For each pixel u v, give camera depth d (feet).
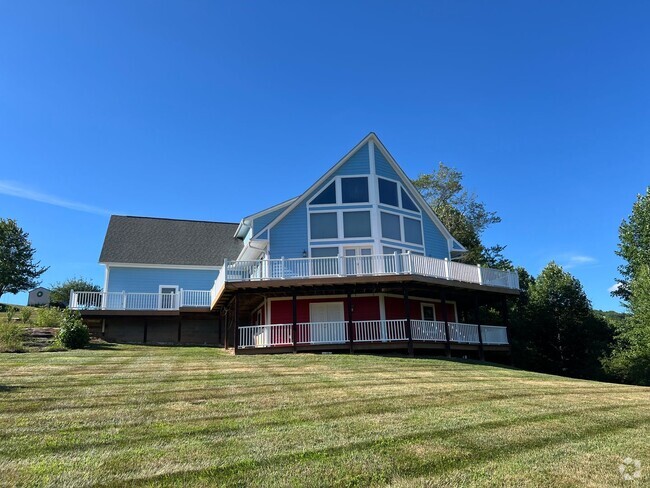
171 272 90.99
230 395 28.71
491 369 48.73
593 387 37.93
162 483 14.87
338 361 48.65
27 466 16.05
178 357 51.42
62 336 58.44
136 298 81.76
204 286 91.66
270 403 26.50
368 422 22.44
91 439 19.13
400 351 63.98
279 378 36.19
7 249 135.74
